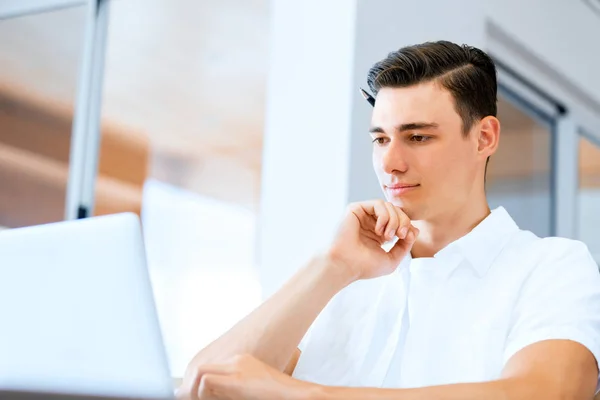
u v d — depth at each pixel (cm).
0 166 434
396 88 126
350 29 225
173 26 414
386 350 134
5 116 429
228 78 496
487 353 123
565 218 371
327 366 136
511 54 322
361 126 224
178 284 771
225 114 571
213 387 102
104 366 80
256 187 732
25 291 85
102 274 82
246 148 646
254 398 100
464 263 133
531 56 324
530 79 338
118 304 81
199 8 386
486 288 129
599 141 409
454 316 129
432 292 133
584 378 106
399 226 127
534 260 128
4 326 85
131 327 80
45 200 450
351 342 138
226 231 783
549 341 109
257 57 456
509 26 301
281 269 229
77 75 374
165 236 748
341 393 98
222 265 789
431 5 255
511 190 346
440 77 125
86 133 350
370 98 136
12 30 381
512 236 134
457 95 125
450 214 132
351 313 140
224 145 644
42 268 85
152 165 693
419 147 125
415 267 136
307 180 228
